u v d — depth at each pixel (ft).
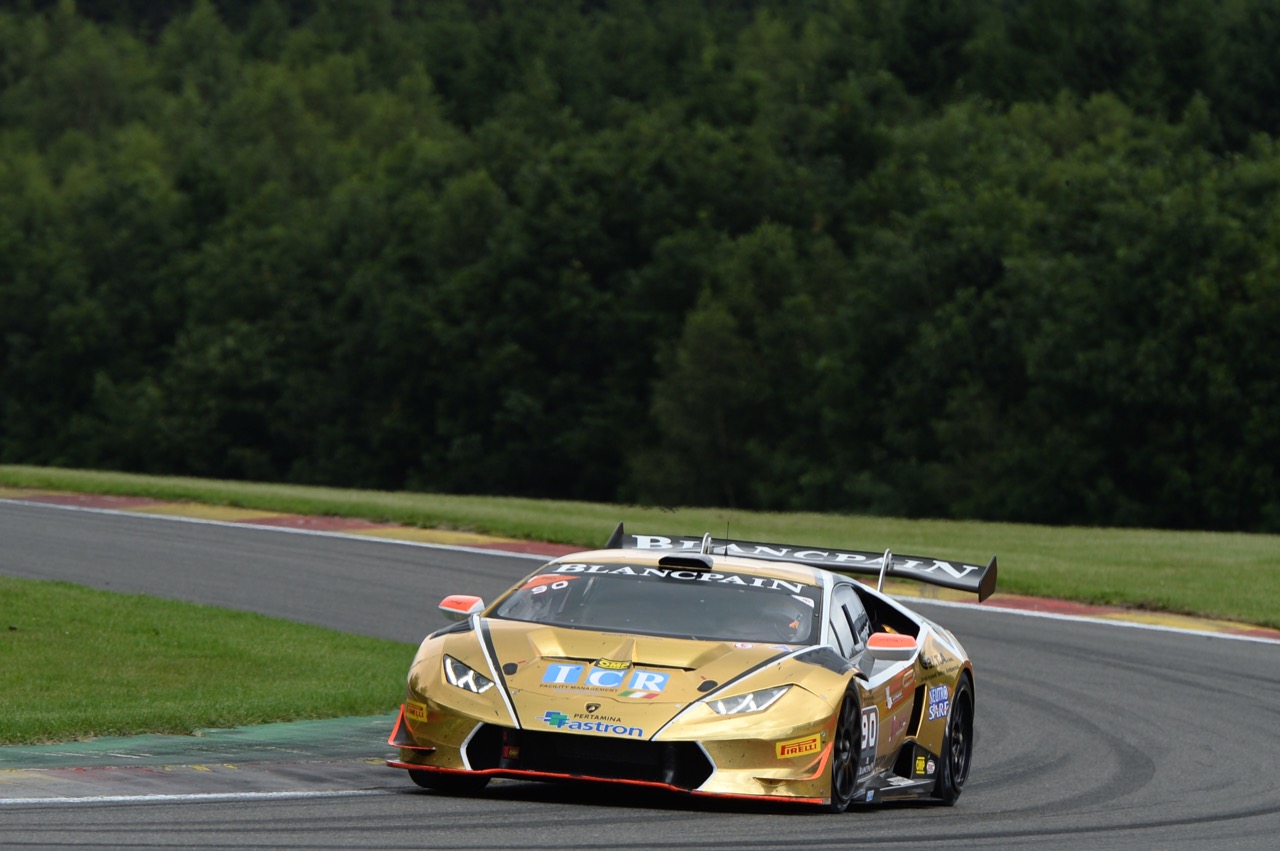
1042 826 104.47
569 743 93.04
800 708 94.89
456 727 94.58
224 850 77.97
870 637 105.19
